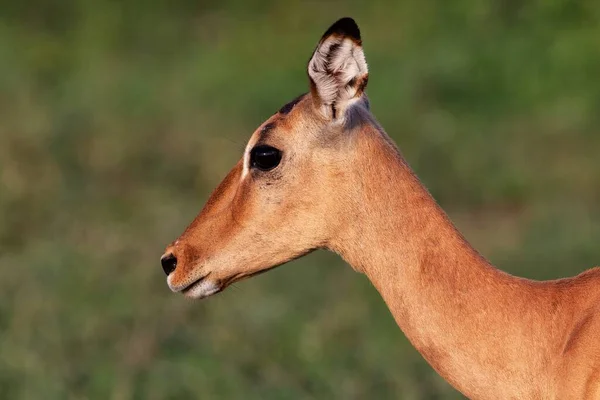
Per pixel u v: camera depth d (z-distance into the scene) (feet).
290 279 72.59
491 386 38.70
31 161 92.12
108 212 84.48
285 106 41.11
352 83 39.52
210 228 41.37
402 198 39.63
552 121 104.01
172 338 64.85
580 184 94.17
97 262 71.61
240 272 41.16
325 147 39.86
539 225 82.74
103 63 117.50
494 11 120.16
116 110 101.81
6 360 61.62
